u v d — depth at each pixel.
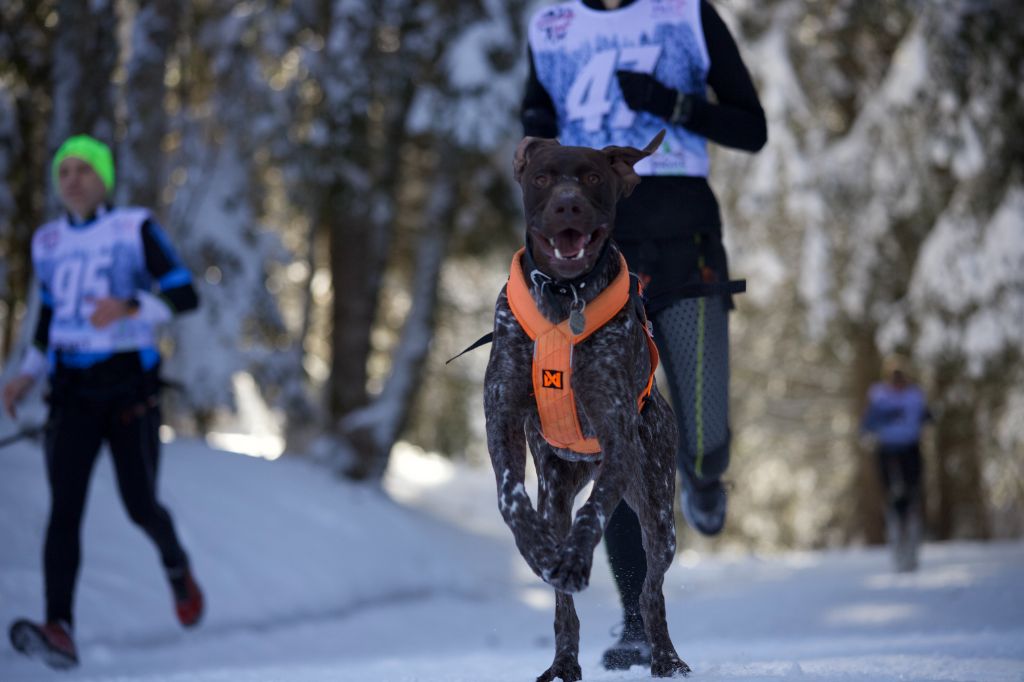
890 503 15.70
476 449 24.20
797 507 26.42
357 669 5.77
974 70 19.70
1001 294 20.27
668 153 5.73
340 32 15.85
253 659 8.81
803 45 21.23
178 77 15.78
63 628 7.21
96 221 7.72
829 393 25.64
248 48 15.84
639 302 4.47
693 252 5.75
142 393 7.52
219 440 26.20
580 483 4.57
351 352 18.45
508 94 15.98
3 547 9.35
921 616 10.01
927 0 19.81
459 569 15.02
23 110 13.65
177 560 7.78
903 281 21.62
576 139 5.85
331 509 14.12
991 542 23.47
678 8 5.80
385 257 18.77
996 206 20.30
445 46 16.22
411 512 18.44
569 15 5.89
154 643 9.18
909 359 21.78
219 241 15.85
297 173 15.99
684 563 19.73
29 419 11.23
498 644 10.41
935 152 19.89
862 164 20.66
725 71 5.84
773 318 23.45
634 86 5.62
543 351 4.14
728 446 5.94
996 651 5.42
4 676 7.46
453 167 17.97
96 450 7.44
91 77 12.38
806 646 7.23
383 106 16.98
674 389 5.79
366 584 12.94
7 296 13.52
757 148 5.89
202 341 15.68
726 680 3.94
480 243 19.89
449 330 22.03
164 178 14.98
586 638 10.29
